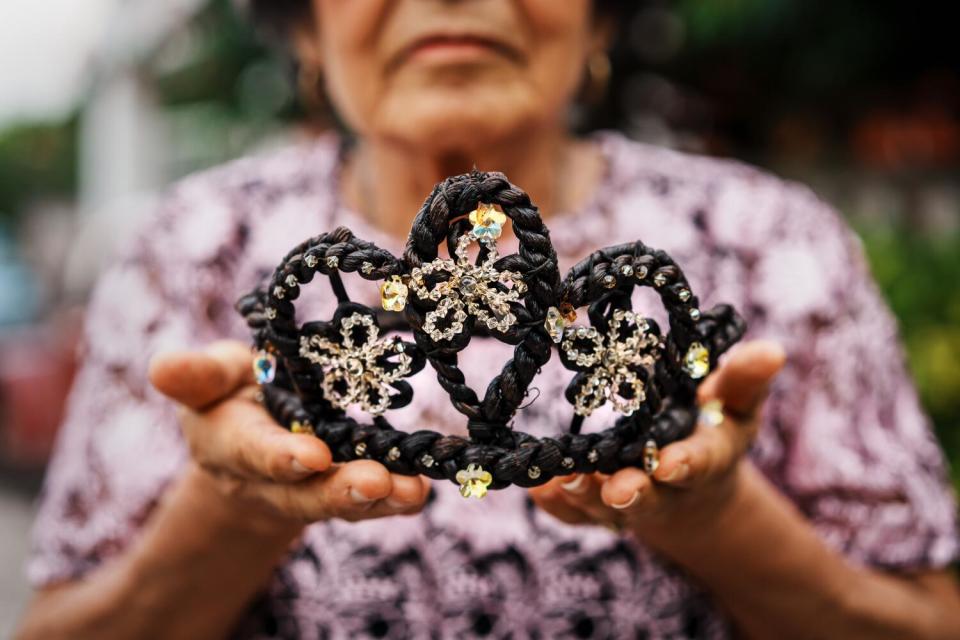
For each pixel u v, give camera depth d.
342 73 0.43
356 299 0.47
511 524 0.43
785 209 0.49
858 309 0.47
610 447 0.32
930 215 1.13
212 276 0.48
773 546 0.39
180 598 0.42
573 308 0.31
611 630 0.43
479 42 0.41
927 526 0.44
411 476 0.32
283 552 0.41
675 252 0.47
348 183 0.51
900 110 1.14
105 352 0.48
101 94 3.30
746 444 0.36
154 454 0.45
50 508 0.48
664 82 1.14
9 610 1.35
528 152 0.46
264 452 0.32
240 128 1.71
